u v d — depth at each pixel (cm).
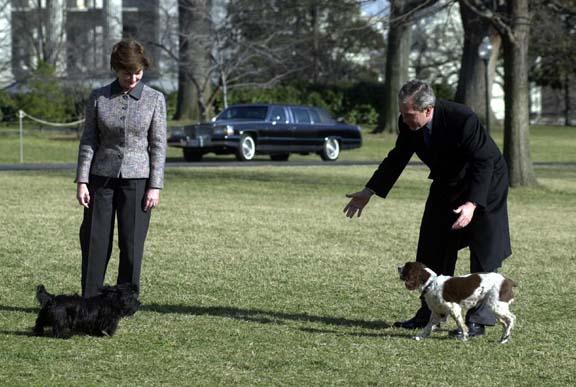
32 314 845
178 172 2556
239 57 4547
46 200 1786
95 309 755
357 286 1032
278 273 1098
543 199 2180
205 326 816
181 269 1108
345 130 3462
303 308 914
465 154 790
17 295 936
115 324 761
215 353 724
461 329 771
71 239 1312
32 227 1414
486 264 798
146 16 5091
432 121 790
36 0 6109
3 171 2470
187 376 659
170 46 4869
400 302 952
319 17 5069
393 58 5016
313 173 2645
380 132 5031
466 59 4784
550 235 1517
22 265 1106
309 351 738
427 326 789
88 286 805
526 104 2391
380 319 873
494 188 801
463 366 706
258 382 649
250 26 4762
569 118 6838
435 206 820
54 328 750
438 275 791
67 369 666
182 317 851
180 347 739
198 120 4959
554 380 676
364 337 793
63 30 5697
